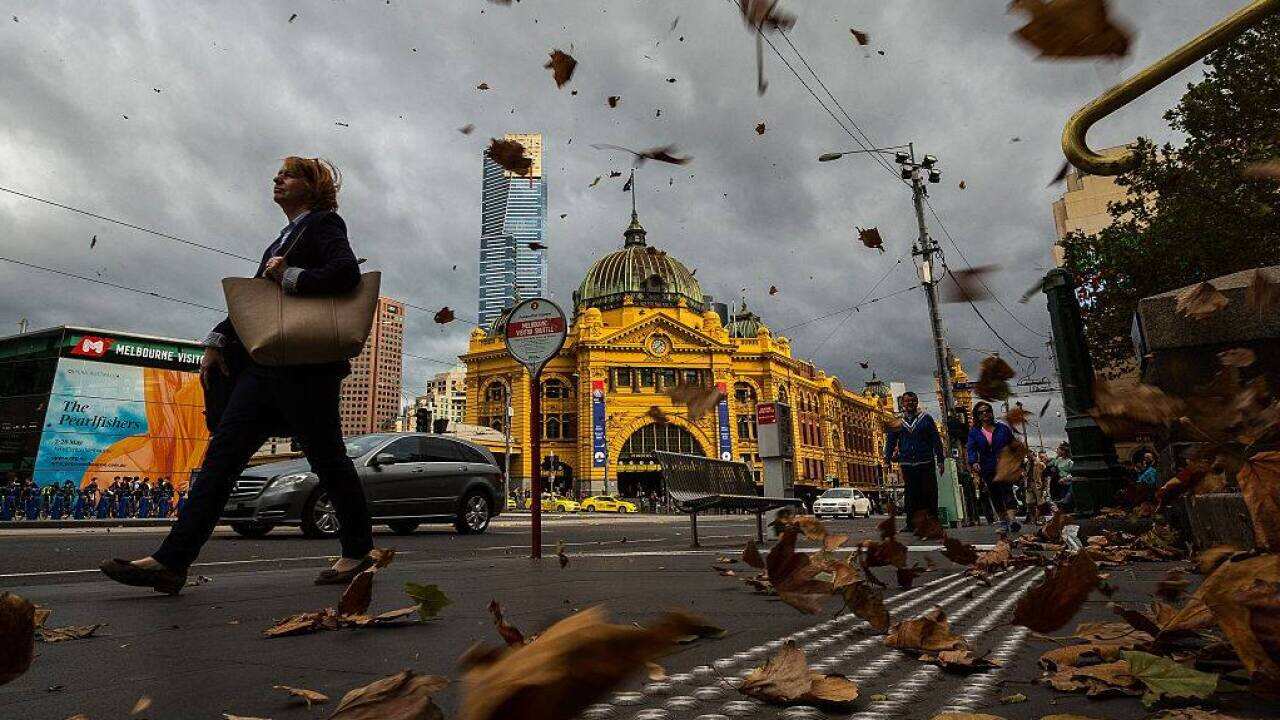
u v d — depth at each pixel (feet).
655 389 162.20
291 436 11.22
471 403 174.09
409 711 3.24
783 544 5.09
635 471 157.79
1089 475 19.48
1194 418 5.18
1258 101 41.93
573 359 169.48
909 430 26.43
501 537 31.86
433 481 33.42
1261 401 5.04
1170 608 5.14
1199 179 44.57
